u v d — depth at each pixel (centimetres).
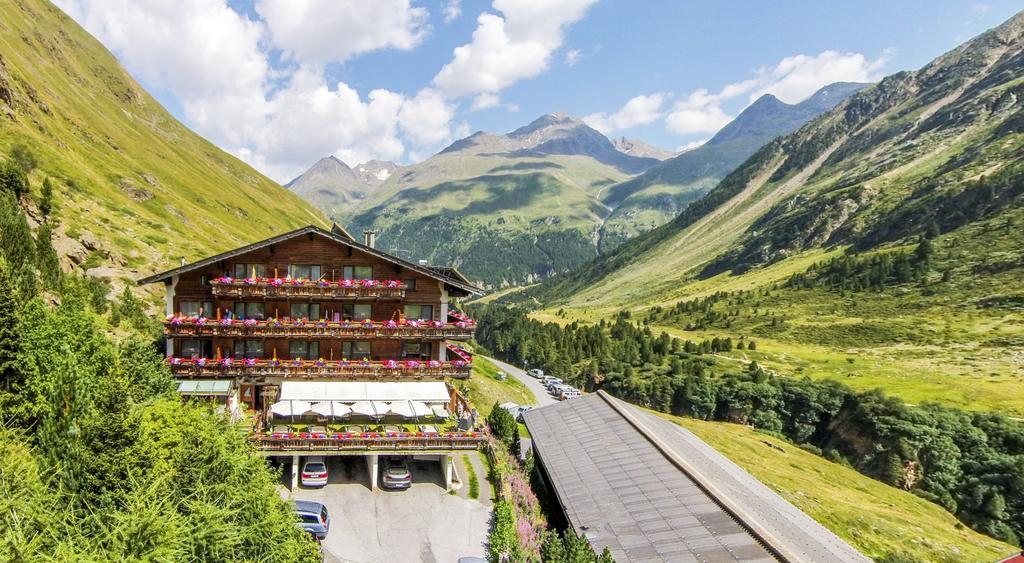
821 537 3731
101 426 2041
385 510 3494
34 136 11125
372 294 4603
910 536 6378
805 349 16638
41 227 6297
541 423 5766
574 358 17938
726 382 13938
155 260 9450
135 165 14900
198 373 4319
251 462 2702
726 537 3042
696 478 3738
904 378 12650
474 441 3825
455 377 4700
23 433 2589
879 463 10006
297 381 4412
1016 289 16100
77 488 1902
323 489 3681
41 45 17525
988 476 8788
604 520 3409
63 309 3819
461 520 3456
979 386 11488
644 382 15000
